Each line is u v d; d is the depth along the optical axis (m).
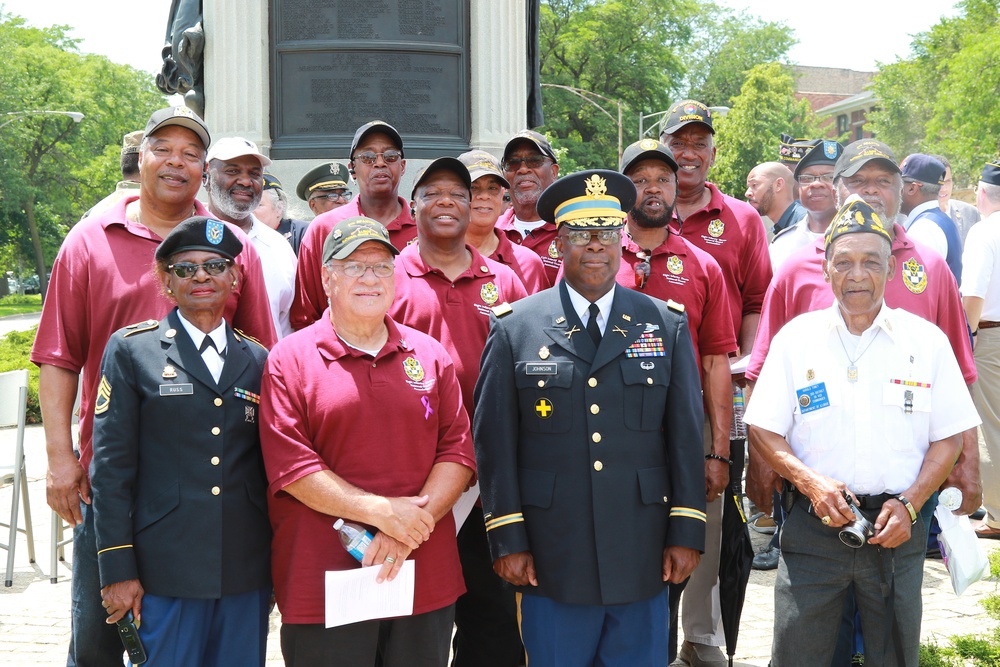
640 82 43.28
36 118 54.78
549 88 41.59
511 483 3.51
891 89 46.72
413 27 7.07
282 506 3.40
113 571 3.26
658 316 3.65
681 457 3.54
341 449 3.38
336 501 3.27
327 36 7.04
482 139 7.20
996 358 6.46
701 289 4.43
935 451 3.63
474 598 4.17
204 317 3.47
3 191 53.38
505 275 4.27
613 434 3.49
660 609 3.55
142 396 3.38
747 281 5.19
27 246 58.69
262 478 3.51
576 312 3.61
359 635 3.33
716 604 4.66
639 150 4.37
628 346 3.55
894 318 3.69
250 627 3.46
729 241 5.10
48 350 3.73
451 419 3.56
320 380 3.39
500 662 4.20
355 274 3.40
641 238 4.47
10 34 56.31
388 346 3.47
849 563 3.58
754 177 8.15
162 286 3.53
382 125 4.81
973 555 3.75
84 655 3.66
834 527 3.57
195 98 7.40
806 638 3.65
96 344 3.74
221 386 3.41
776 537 6.20
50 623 5.32
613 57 42.44
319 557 3.32
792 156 8.24
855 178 4.39
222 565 3.35
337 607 3.24
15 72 54.22
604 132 42.03
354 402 3.37
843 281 3.60
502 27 7.24
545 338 3.56
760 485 4.00
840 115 72.81
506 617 4.16
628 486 3.48
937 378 3.68
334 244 3.43
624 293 3.67
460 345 4.09
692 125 5.00
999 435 6.51
